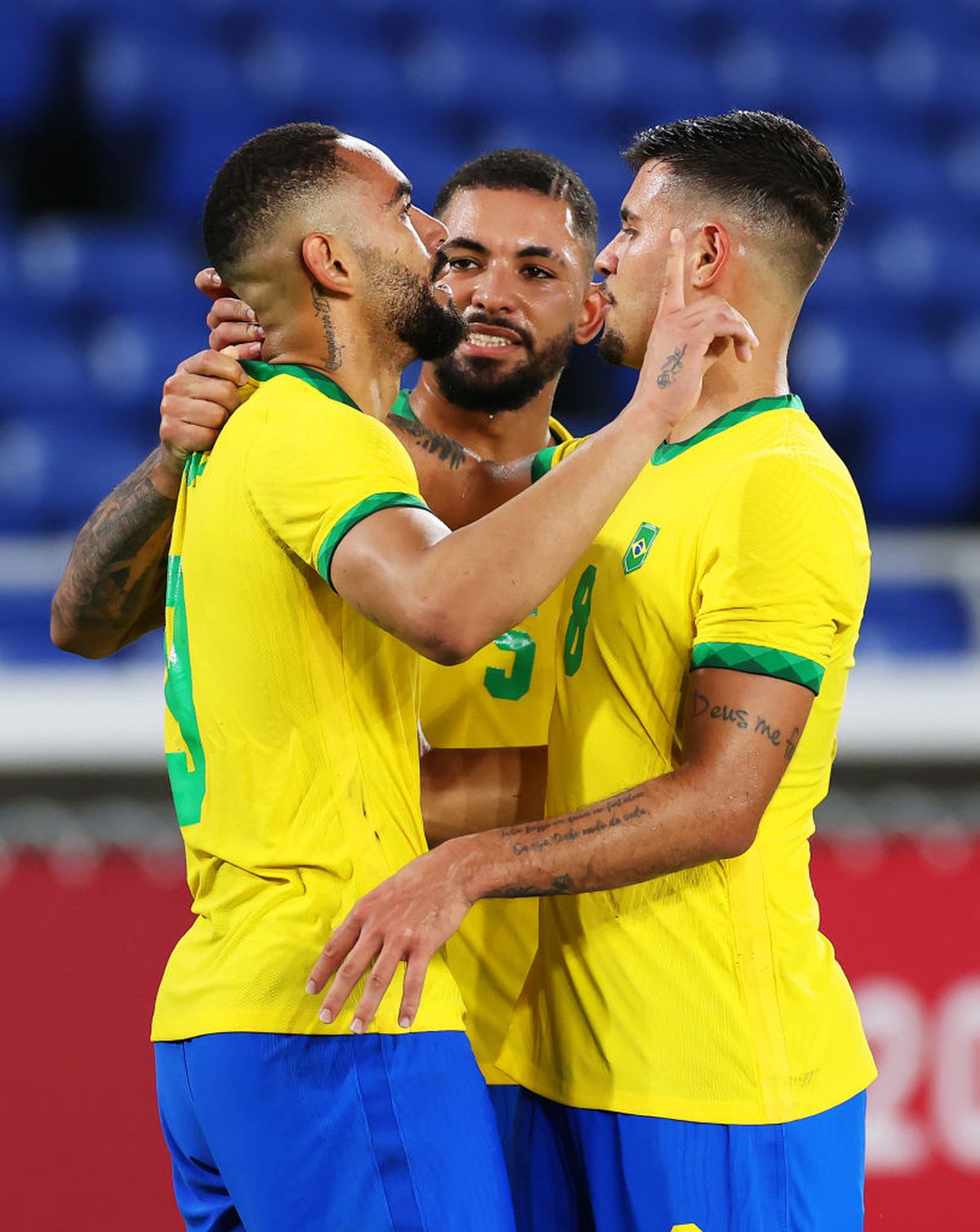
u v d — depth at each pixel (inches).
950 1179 479.5
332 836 259.3
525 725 341.1
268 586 258.1
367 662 265.1
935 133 1251.2
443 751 318.0
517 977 330.6
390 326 277.3
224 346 296.0
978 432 1059.9
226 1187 272.4
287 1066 256.1
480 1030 329.1
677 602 275.9
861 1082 288.5
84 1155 451.8
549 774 301.6
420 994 247.6
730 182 287.4
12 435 920.9
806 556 263.6
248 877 262.1
